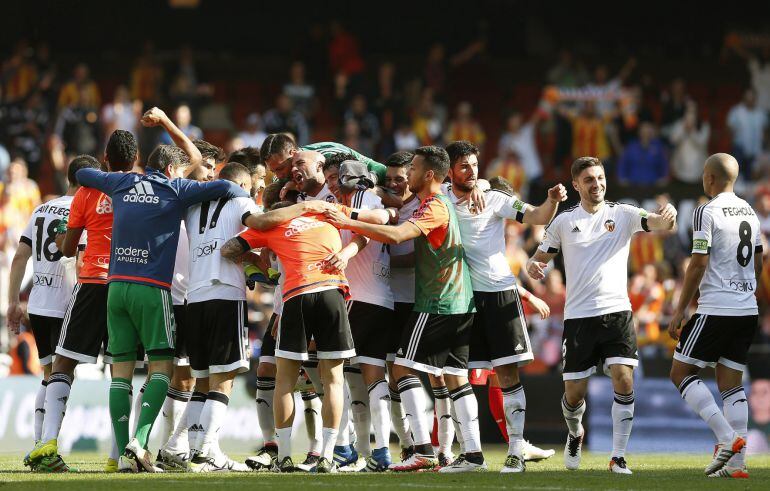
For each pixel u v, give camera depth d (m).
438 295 25.53
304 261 25.19
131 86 74.75
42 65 70.44
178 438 27.09
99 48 81.19
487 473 25.55
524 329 26.38
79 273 26.75
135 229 25.61
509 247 53.47
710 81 82.50
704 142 73.19
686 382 25.73
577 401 26.78
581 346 26.27
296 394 41.59
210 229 26.14
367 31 85.69
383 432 26.39
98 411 39.88
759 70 82.12
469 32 85.00
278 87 80.69
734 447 24.77
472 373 31.36
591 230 26.42
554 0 85.81
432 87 76.69
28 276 48.38
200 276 26.00
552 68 78.94
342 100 73.25
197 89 73.56
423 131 72.56
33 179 67.00
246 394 42.53
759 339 55.84
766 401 45.81
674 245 64.25
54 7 78.56
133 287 25.45
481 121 80.06
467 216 26.42
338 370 25.50
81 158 29.09
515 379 26.33
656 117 76.94
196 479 23.38
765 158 72.94
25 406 38.66
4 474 24.98
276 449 28.55
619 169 71.12
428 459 26.14
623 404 26.16
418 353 25.55
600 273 26.23
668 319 53.84
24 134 67.44
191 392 28.39
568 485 22.42
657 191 70.56
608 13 86.25
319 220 25.64
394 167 27.91
